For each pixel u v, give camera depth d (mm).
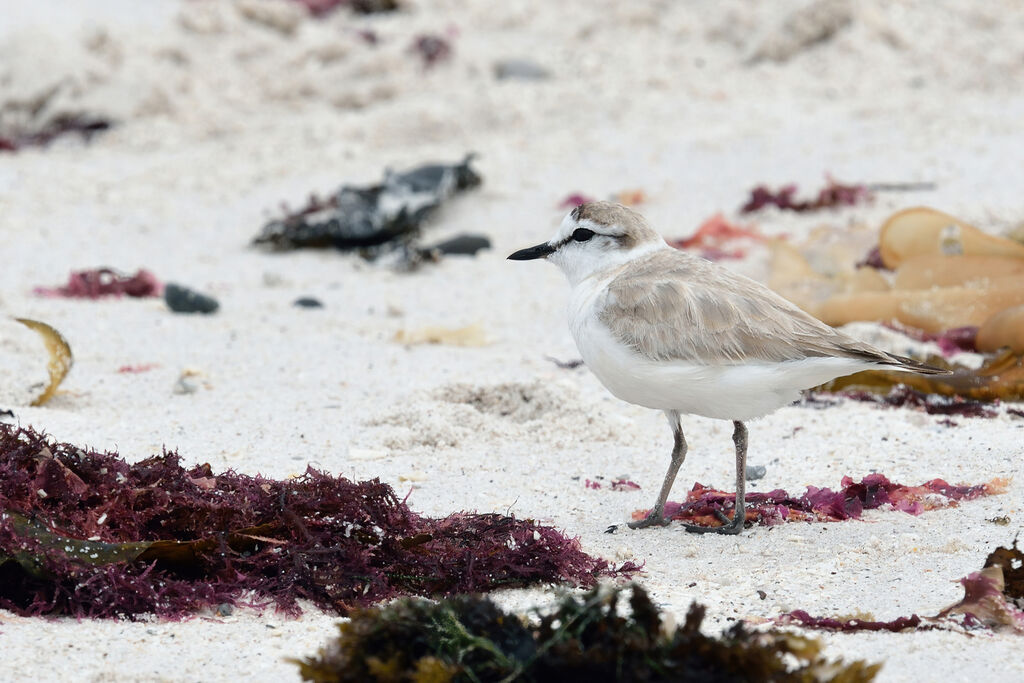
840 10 22750
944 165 17438
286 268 15648
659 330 8008
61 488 7289
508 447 9773
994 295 12453
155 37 23344
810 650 5254
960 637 6367
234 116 21625
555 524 8328
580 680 5223
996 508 8156
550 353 12602
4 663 6031
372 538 7270
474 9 25359
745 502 8555
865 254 14227
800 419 10492
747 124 19797
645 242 8891
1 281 14648
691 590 7188
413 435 9781
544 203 17438
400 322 13609
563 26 24641
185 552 6977
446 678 5191
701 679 5152
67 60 21609
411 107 20781
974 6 23438
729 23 23609
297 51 23438
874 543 7730
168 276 15211
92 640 6352
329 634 6535
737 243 15391
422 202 16953
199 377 11531
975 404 10578
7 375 11180
